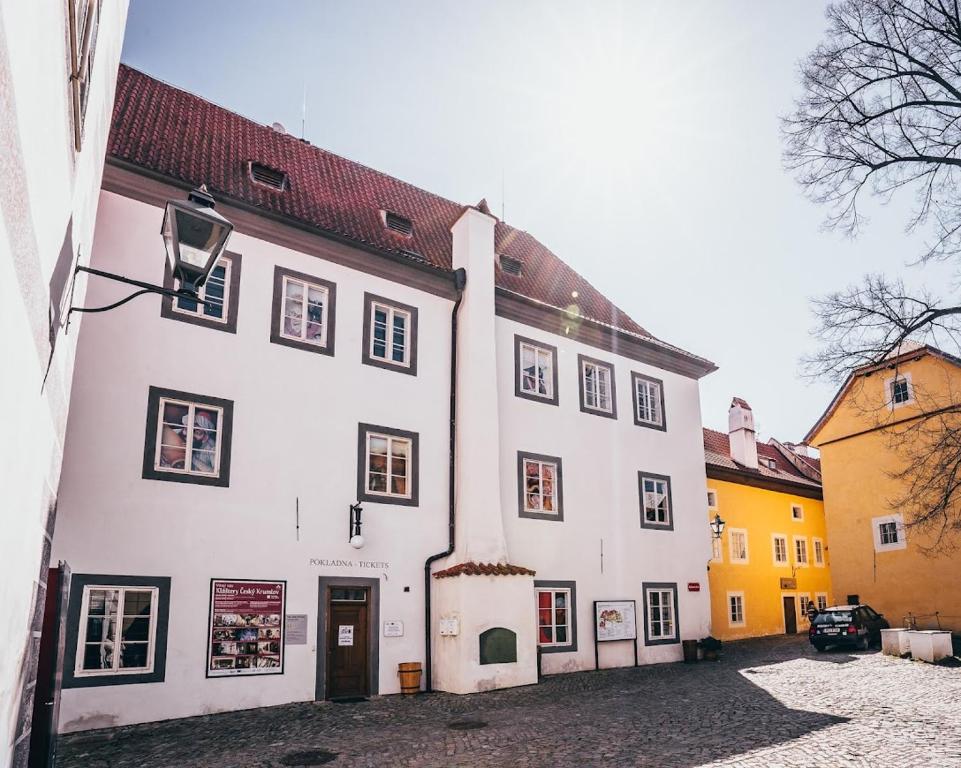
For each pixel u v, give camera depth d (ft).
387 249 57.67
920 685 47.34
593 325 70.74
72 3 11.00
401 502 53.31
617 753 30.86
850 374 63.05
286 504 47.57
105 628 39.73
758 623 93.30
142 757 32.37
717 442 108.78
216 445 45.78
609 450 69.77
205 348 46.42
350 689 48.52
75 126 13.62
